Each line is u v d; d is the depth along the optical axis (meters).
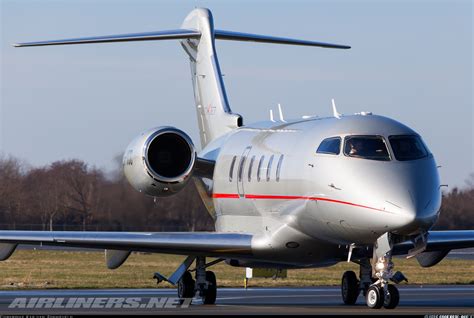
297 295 78.19
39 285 90.00
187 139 69.00
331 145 60.91
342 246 62.78
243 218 70.25
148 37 78.50
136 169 68.88
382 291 59.38
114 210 112.94
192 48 82.88
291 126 67.75
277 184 65.00
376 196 57.34
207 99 81.25
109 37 77.44
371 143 59.94
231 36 81.31
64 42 76.25
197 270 69.31
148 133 68.75
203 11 81.62
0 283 93.19
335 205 59.41
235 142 74.06
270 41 81.75
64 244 64.31
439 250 68.25
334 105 65.50
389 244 58.09
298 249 65.00
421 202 56.88
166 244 65.06
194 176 78.38
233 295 78.12
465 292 81.94
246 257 67.44
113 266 68.44
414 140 60.41
